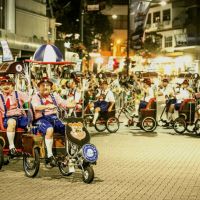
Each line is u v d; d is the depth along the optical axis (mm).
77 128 9953
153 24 84875
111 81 29172
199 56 64188
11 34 28812
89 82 26156
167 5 80188
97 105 19000
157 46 76562
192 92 19719
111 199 8602
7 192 9086
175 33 77875
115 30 88938
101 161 12523
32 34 36250
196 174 10945
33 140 10312
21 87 15086
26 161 10672
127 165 11992
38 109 10391
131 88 28266
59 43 37031
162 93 21344
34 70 23531
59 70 26469
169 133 18906
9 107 11547
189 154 13844
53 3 44875
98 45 61938
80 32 41750
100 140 16703
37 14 37219
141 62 61219
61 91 19938
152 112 19312
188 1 70438
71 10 48344
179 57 58531
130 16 43594
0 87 11914
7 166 11773
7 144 11438
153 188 9500
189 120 18781
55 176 10602
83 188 9445
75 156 10055
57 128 10539
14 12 32594
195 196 8883
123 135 18172
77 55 37062
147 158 13070
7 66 13438
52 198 8633
